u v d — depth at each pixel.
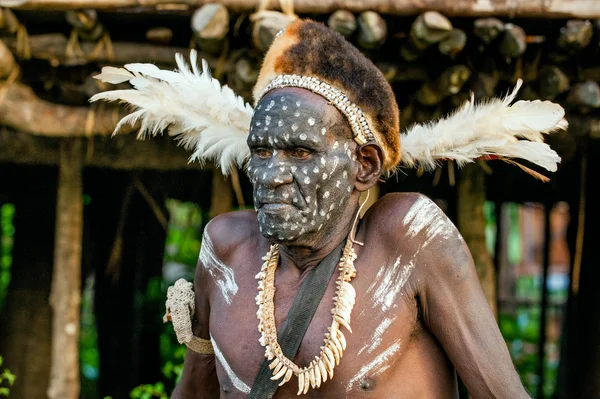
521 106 3.49
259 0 6.04
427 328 3.46
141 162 7.69
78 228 7.68
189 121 3.87
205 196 10.52
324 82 3.39
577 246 8.08
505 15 5.99
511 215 19.56
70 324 7.57
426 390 3.40
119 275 11.73
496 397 3.30
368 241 3.47
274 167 3.30
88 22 6.30
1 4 6.22
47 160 7.69
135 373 12.17
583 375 9.56
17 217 9.95
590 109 6.51
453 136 3.63
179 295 3.87
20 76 6.82
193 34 6.50
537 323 18.69
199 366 3.98
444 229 3.42
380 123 3.48
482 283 7.64
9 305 9.85
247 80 6.30
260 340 3.38
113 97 3.87
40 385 9.66
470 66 6.37
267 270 3.54
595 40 6.11
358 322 3.34
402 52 6.30
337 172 3.35
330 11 6.07
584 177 7.83
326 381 3.32
